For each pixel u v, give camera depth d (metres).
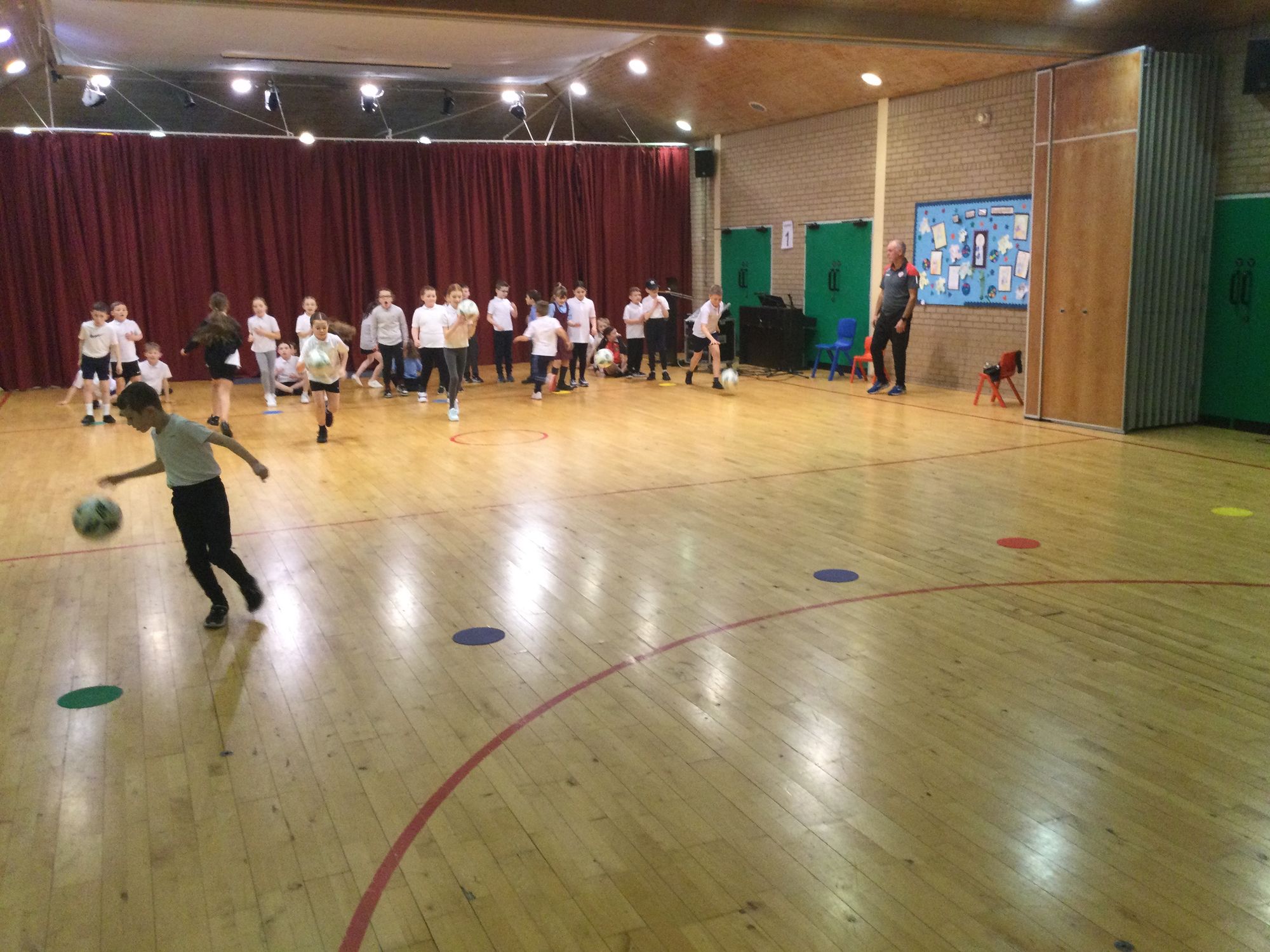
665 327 14.10
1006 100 11.30
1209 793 3.36
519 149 16.20
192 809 3.37
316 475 8.38
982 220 11.83
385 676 4.43
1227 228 9.62
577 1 7.32
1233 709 3.97
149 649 4.78
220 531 4.96
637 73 14.53
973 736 3.78
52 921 2.79
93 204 13.95
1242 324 9.62
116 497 7.75
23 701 4.21
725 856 3.04
